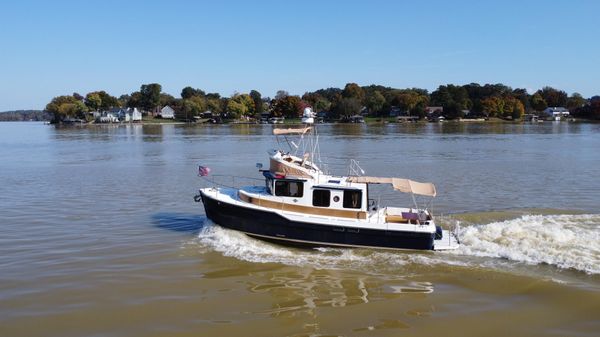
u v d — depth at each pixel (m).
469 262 17.72
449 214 25.09
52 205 28.06
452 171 42.03
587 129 123.94
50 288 15.40
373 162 49.22
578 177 38.00
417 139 85.69
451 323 13.20
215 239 20.58
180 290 15.38
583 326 12.89
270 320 13.36
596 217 23.25
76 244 20.11
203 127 155.12
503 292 15.16
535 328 12.87
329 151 61.78
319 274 16.95
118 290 15.30
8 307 14.02
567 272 16.41
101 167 46.62
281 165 20.61
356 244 19.52
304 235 19.73
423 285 15.91
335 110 181.75
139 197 30.61
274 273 17.02
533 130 119.62
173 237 21.19
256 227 20.38
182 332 12.63
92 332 12.59
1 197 30.67
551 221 22.50
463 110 192.88
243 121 187.75
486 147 67.38
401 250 19.23
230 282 16.14
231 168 45.00
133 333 12.54
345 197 20.08
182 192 32.41
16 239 20.81
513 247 18.75
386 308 14.17
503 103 188.12
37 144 80.19
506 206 27.23
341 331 12.75
